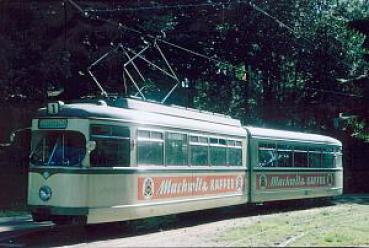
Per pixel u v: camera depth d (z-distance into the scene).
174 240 13.65
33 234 15.55
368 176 42.25
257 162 22.23
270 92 40.66
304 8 38.56
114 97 16.22
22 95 26.39
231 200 20.38
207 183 18.83
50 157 14.56
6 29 25.05
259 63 38.47
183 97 36.00
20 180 26.45
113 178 14.72
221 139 19.91
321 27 39.75
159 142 16.41
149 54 30.61
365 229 16.06
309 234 14.66
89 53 26.53
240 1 33.75
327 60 40.22
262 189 22.39
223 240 13.43
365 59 37.41
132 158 15.27
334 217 19.92
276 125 41.47
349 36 40.22
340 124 41.28
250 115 40.62
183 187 17.45
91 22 26.98
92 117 14.42
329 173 27.45
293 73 40.62
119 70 27.75
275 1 36.94
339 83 40.09
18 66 25.02
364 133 41.47
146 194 15.73
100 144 14.52
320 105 40.53
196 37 33.59
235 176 20.73
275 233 14.77
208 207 18.86
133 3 28.19
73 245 13.38
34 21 25.44
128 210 15.06
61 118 14.60
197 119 18.94
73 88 27.30
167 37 31.89
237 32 36.53
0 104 26.08
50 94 27.06
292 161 24.52
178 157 17.30
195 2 32.94
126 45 28.81
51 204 14.29
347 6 41.38
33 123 14.98
